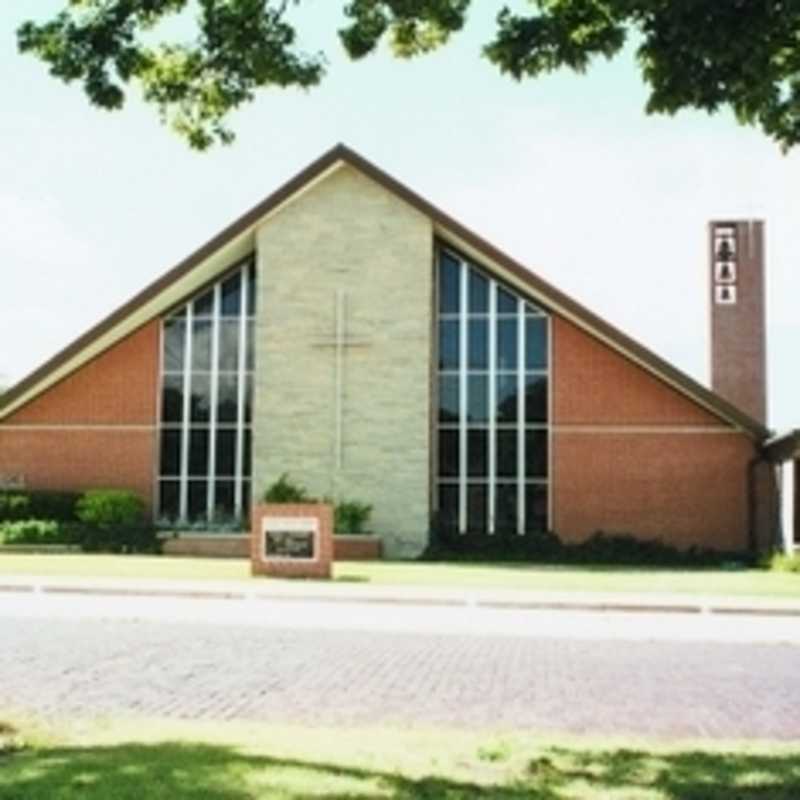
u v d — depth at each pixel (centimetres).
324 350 3178
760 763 726
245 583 2144
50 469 3278
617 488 3130
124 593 2031
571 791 641
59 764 662
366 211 3194
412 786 632
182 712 934
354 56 809
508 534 3100
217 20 791
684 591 2122
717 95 687
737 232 3753
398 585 2173
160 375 3281
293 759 691
